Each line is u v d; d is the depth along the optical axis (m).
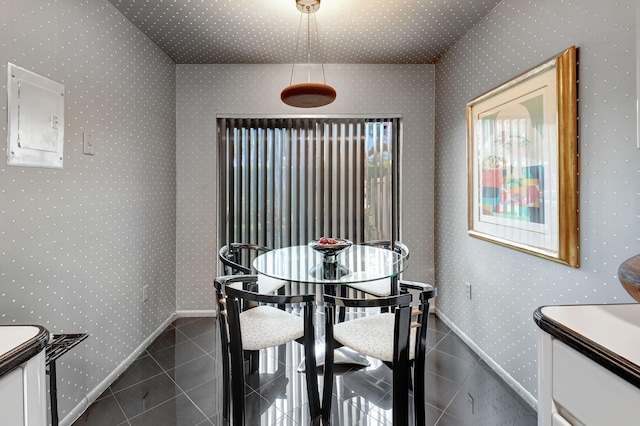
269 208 3.27
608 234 1.42
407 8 2.25
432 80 3.26
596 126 1.46
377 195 3.29
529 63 1.90
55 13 1.66
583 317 0.79
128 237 2.38
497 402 1.93
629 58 1.32
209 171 3.24
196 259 3.26
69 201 1.77
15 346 0.81
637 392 0.56
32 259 1.54
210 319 3.22
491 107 2.26
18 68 1.46
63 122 1.72
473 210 2.51
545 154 1.75
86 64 1.90
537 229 1.82
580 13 1.54
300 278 1.89
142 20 2.36
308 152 3.26
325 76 3.24
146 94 2.62
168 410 1.88
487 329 2.36
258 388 2.08
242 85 3.22
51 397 1.38
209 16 2.33
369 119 3.28
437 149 3.21
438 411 1.85
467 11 2.29
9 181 1.43
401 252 2.66
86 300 1.92
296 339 1.88
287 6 2.22
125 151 2.32
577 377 0.69
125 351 2.34
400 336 1.48
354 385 2.10
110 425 1.76
